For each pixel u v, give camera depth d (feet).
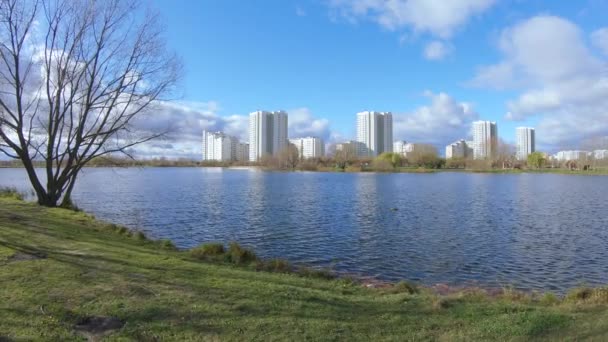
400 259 61.31
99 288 26.40
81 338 19.35
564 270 55.83
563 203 138.72
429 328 22.52
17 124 76.54
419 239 76.43
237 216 104.53
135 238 53.11
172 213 109.09
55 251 36.86
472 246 70.59
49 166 82.38
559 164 503.61
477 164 485.97
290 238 76.84
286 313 23.65
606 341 20.30
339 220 98.99
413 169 474.49
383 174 404.16
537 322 23.00
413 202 140.56
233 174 408.26
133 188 200.13
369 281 44.98
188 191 181.88
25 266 30.99
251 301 25.30
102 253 37.29
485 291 39.24
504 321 23.47
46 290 25.71
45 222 54.80
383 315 24.62
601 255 64.18
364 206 128.06
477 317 24.71
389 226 90.74
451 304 27.94
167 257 38.70
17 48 74.59
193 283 28.84
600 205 132.26
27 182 219.61
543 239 77.00
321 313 24.11
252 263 42.16
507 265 58.13
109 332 20.11
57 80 81.15
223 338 19.83
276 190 189.88
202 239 75.31
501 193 177.99
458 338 20.89
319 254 64.44
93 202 134.72
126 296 25.03
